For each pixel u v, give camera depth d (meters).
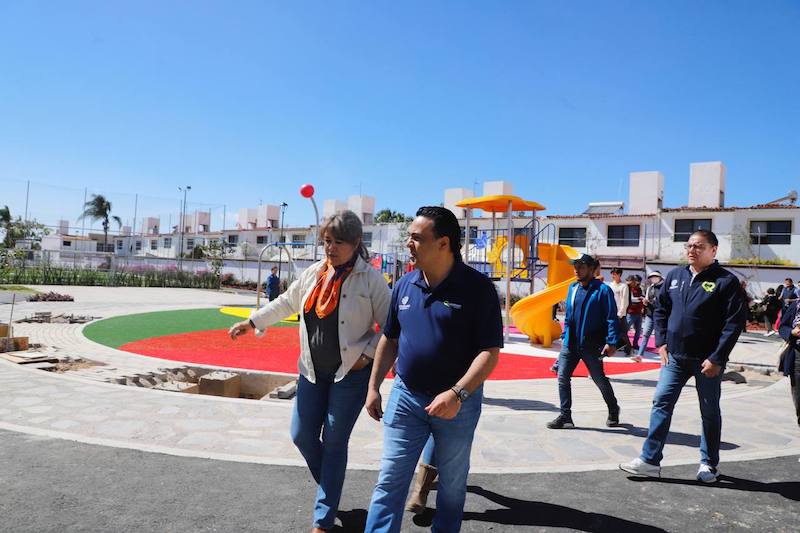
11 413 5.30
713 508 3.63
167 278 38.28
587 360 5.47
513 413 6.11
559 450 4.82
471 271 2.58
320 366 3.10
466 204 14.20
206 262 44.84
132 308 19.02
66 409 5.49
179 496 3.53
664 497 3.80
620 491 3.89
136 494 3.54
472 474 4.15
